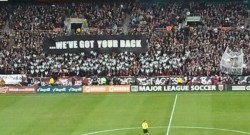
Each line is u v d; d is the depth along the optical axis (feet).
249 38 238.68
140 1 270.05
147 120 160.04
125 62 232.94
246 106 179.01
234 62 223.92
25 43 246.68
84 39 241.35
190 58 231.09
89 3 271.08
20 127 154.20
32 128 152.46
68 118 165.48
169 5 267.59
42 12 267.18
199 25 255.70
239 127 148.97
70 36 241.14
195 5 266.16
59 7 269.85
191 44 238.68
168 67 228.22
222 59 226.58
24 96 211.61
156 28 253.44
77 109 180.34
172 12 263.70
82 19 260.83
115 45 240.53
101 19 262.26
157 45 240.12
